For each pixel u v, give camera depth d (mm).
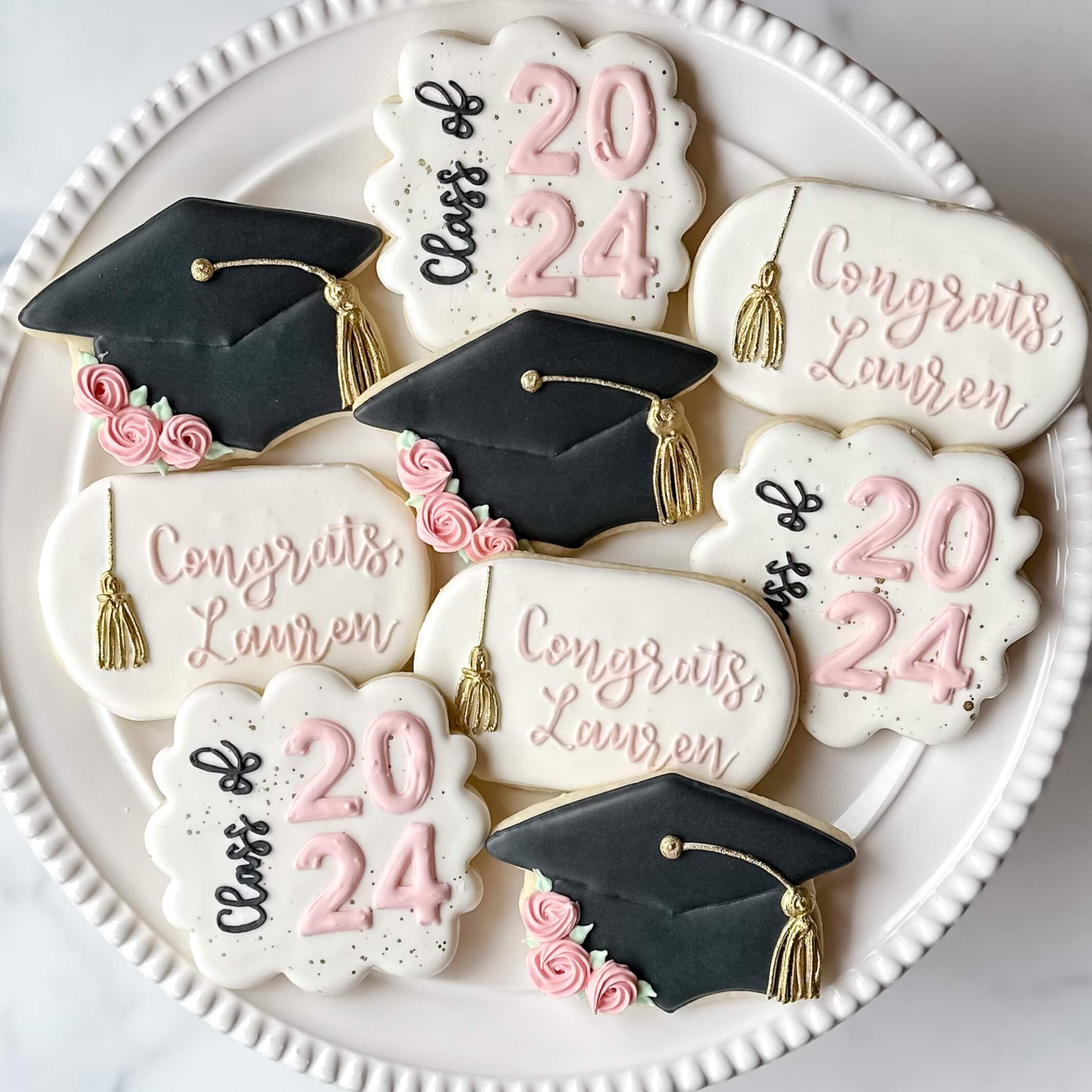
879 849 921
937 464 875
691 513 884
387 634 885
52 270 883
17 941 1178
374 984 905
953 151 890
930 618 885
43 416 897
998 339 875
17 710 896
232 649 876
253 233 858
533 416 860
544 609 869
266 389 872
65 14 1145
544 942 882
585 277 875
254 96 888
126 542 871
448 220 870
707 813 859
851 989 904
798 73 891
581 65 865
